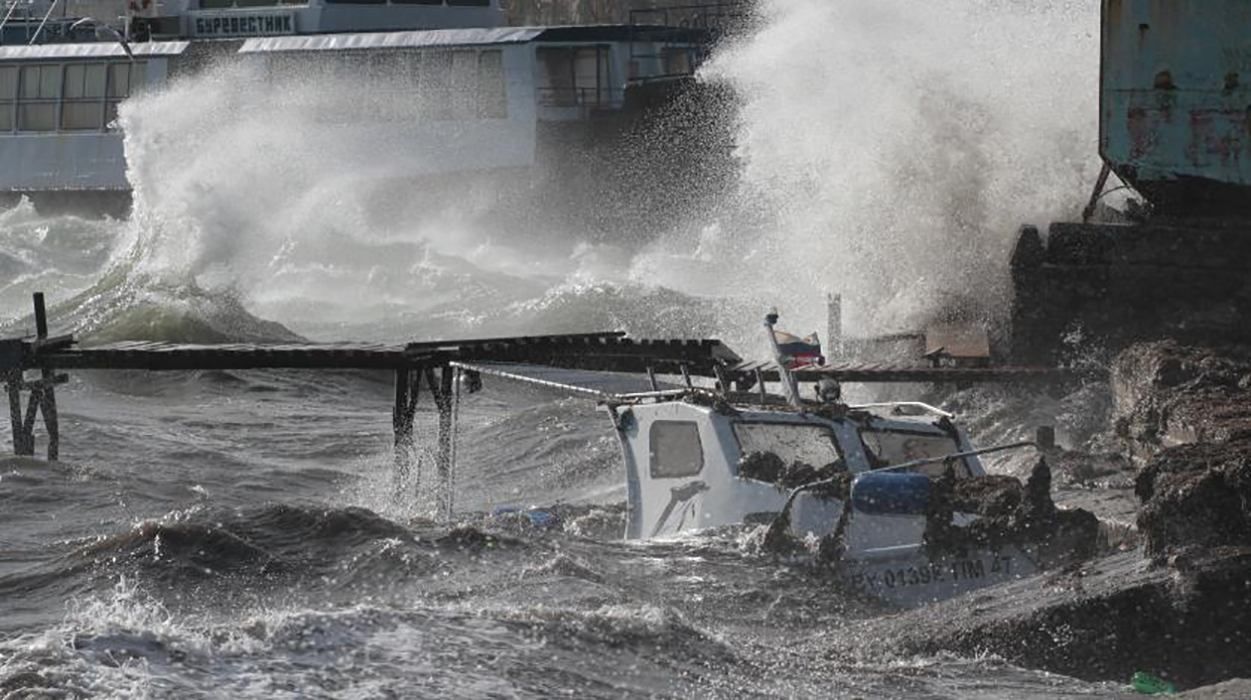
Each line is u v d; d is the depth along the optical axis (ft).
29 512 119.65
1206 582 70.54
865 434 90.33
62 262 345.51
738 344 217.56
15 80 365.81
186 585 81.66
